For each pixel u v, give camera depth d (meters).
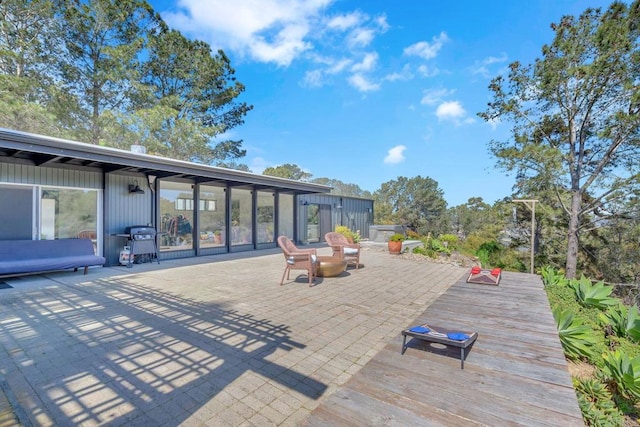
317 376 2.62
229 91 17.08
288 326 3.73
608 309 5.26
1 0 10.41
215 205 10.25
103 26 12.76
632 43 9.48
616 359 3.33
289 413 2.13
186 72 15.57
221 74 16.69
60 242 6.44
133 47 13.05
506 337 2.77
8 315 3.99
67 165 6.92
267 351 3.06
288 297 5.00
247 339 3.33
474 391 1.91
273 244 12.36
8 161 6.09
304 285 5.87
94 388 2.38
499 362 2.29
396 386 1.97
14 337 3.30
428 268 8.13
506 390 1.91
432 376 2.09
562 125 11.99
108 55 12.50
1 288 5.39
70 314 4.05
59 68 11.95
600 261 13.64
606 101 10.75
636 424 2.80
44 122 10.38
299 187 11.33
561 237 14.41
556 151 10.51
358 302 4.80
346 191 44.22
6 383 2.43
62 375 2.56
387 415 1.69
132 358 2.87
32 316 3.96
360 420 1.65
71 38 12.20
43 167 6.59
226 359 2.88
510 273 6.15
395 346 2.58
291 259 5.91
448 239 13.28
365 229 19.08
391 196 37.97
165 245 8.83
